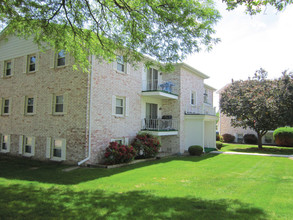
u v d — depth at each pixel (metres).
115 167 11.01
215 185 7.37
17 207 4.95
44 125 12.93
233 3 6.46
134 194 6.11
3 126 15.34
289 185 7.42
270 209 4.91
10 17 7.91
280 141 24.41
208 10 7.50
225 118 31.39
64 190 6.54
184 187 7.05
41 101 13.23
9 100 15.09
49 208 4.88
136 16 7.80
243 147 23.23
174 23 7.68
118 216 4.43
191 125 17.94
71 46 9.53
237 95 21.84
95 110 11.67
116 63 13.20
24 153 13.91
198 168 10.86
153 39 8.47
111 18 8.80
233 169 10.72
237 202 5.41
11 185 7.17
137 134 14.59
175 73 17.52
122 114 13.76
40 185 7.22
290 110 19.12
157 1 7.26
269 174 9.52
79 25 8.73
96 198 5.68
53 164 11.64
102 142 12.01
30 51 14.10
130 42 8.97
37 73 13.62
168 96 15.96
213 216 4.47
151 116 16.72
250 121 21.48
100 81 12.02
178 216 4.45
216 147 21.23
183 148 17.64
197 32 7.90
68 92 11.99
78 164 11.01
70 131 11.71
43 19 8.08
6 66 15.63
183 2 7.10
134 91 14.64
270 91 19.86
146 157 13.96
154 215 4.49
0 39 15.62
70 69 12.05
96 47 9.64
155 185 7.32
